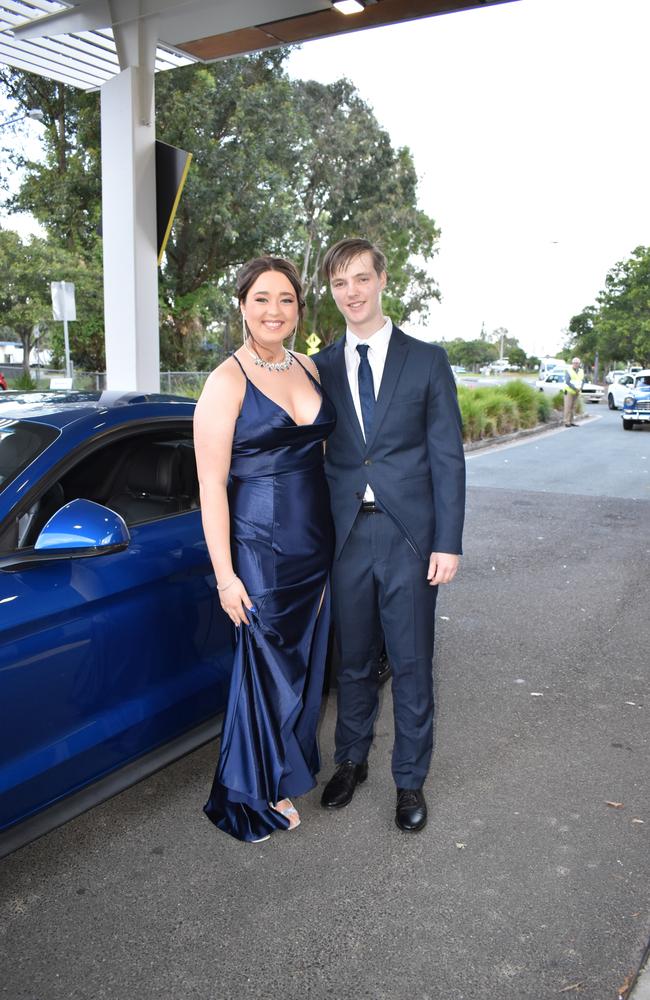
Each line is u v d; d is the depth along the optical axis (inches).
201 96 893.2
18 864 101.6
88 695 97.2
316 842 107.0
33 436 103.6
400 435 102.6
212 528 96.0
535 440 712.4
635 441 698.8
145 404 118.4
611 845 106.6
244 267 96.2
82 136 952.3
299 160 1012.5
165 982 81.7
